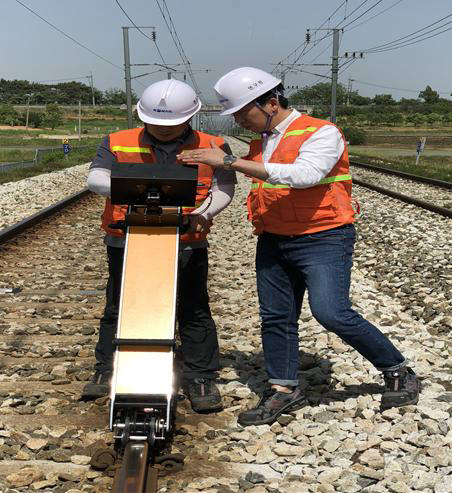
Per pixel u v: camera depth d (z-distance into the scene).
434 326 5.63
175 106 3.47
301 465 3.27
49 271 7.67
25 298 6.41
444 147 59.19
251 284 7.19
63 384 4.31
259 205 3.73
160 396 3.11
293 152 3.46
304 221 3.58
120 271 3.87
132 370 3.13
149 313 3.20
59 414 3.83
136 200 3.31
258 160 3.67
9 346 5.03
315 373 4.44
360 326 3.65
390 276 7.69
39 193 16.27
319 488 3.00
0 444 3.40
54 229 10.70
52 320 5.74
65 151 31.28
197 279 3.89
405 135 85.56
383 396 3.81
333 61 37.19
